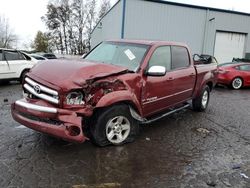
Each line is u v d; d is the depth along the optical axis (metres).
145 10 21.48
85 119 4.67
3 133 5.43
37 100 4.50
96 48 6.32
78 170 4.07
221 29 24.34
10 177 3.81
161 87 5.67
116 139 4.96
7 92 10.31
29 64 12.55
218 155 4.92
